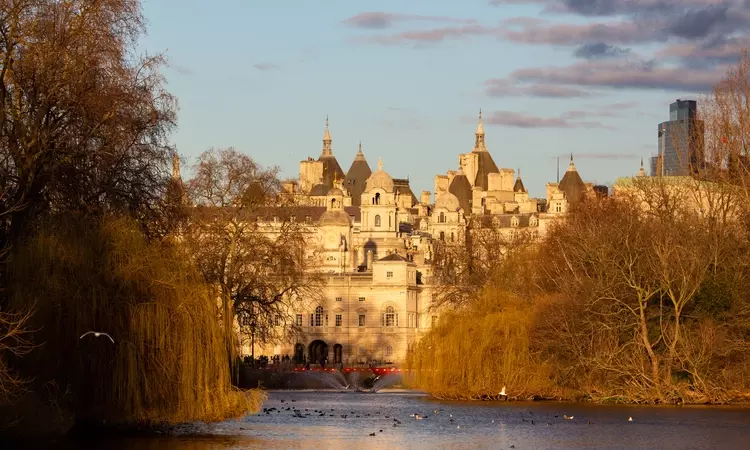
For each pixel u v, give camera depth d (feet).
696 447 397.60
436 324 592.19
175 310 377.30
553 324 556.92
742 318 543.39
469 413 499.10
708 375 538.47
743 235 609.42
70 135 385.91
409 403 570.87
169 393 372.99
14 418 344.90
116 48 395.75
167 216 424.46
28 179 370.94
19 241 364.38
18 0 374.63
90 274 363.97
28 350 341.00
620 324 545.03
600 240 578.66
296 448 385.50
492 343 565.53
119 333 364.99
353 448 390.83
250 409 390.83
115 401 363.15
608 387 546.26
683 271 533.55
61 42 380.99
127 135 405.39
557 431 436.76
